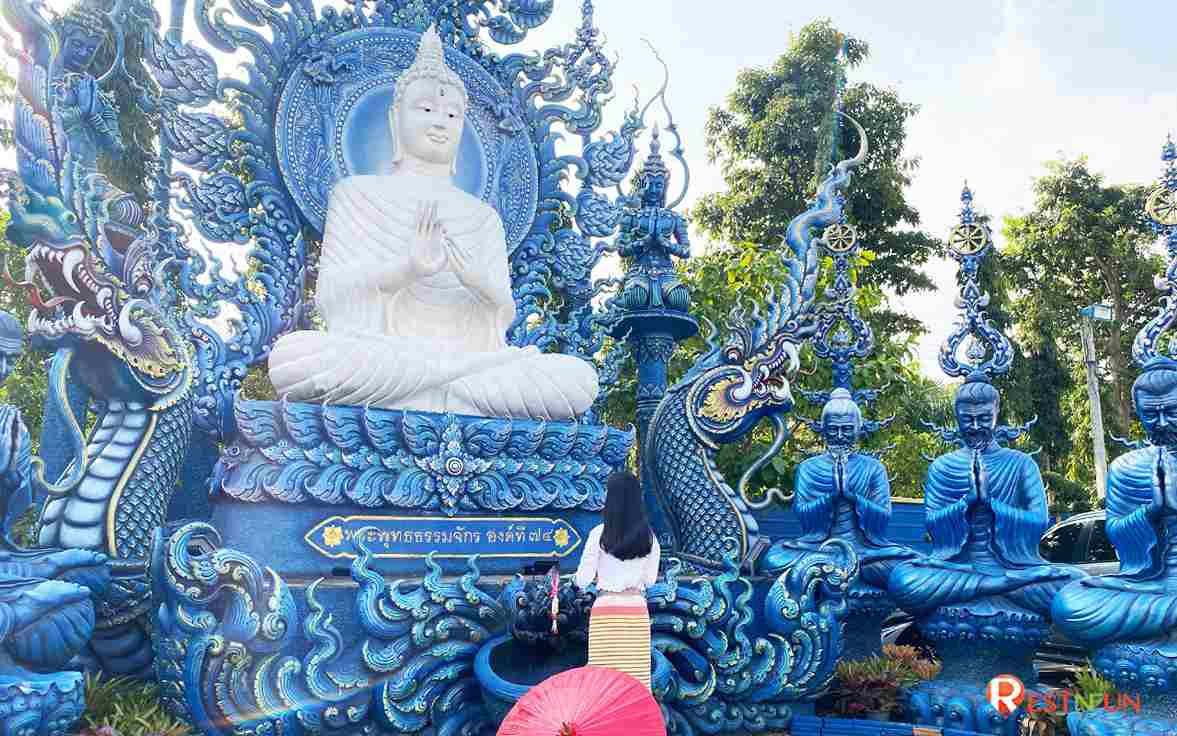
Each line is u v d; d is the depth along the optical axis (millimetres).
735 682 7047
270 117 8648
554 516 7930
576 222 10008
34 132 6398
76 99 7059
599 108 10273
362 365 7410
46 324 6516
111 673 6543
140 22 8070
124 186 9297
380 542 7094
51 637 5492
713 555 8469
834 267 8891
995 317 21047
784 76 22297
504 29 10031
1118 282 23297
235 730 5598
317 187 8805
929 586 7301
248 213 8383
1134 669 6273
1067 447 23438
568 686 3982
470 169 9602
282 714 5730
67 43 7164
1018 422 21500
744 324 8930
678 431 8781
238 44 8523
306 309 8734
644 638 5121
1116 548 6867
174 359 7152
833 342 8734
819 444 12523
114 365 6918
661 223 9641
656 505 9109
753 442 12297
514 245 9656
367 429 7191
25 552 6109
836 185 9172
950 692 7195
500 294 8719
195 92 8250
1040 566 7270
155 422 7039
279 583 5852
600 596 5223
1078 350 24516
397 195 8727
